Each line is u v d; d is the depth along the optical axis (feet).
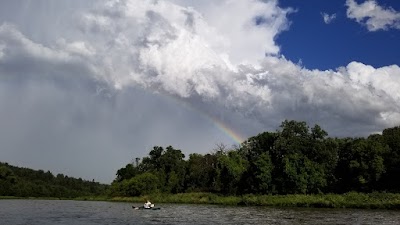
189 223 186.70
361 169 340.39
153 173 569.23
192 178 533.14
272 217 216.74
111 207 344.49
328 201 310.65
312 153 385.91
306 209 288.30
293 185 368.89
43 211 281.13
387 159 340.59
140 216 231.50
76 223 188.65
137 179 534.37
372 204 290.15
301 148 385.09
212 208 312.29
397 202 281.74
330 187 375.45
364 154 342.64
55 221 198.29
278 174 383.45
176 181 538.47
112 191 572.92
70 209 309.42
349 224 175.11
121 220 204.33
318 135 395.96
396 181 342.64
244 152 479.41
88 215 240.94
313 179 361.71
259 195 380.37
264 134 453.17
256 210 280.72
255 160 407.23
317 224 177.17
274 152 412.36
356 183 350.64
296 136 400.47
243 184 423.64
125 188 546.26
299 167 367.66
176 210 287.69
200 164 536.01
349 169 357.41
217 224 181.88
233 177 424.05
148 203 308.40
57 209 309.63
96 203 449.89
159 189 536.01
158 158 601.21
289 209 289.94
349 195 319.68
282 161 372.17
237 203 372.79
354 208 293.43
